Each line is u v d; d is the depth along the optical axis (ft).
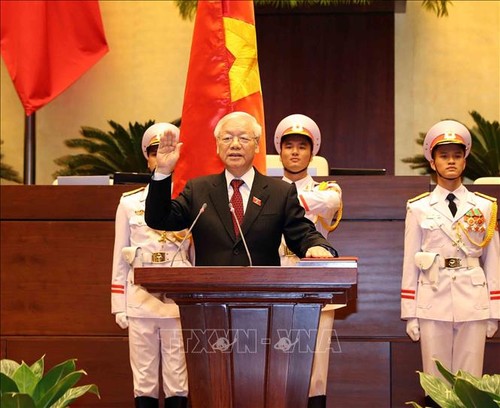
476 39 37.76
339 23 37.81
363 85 37.65
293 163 17.06
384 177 18.63
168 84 39.22
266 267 9.70
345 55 37.81
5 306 19.12
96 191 19.10
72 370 9.04
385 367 18.37
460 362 16.67
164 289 9.89
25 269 19.13
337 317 18.53
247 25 18.28
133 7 39.68
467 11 37.86
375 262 18.60
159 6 39.52
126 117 39.40
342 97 37.68
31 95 34.37
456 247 16.71
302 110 37.83
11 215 19.26
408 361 18.35
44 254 19.13
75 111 39.37
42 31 34.35
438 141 17.21
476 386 8.41
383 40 37.60
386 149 37.45
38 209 19.19
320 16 37.86
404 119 38.22
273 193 11.95
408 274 16.99
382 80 37.58
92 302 18.94
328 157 37.68
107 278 18.95
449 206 17.08
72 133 39.34
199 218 11.81
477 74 37.65
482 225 16.87
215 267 9.75
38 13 34.24
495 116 37.40
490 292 16.83
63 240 19.12
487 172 33.19
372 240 18.62
